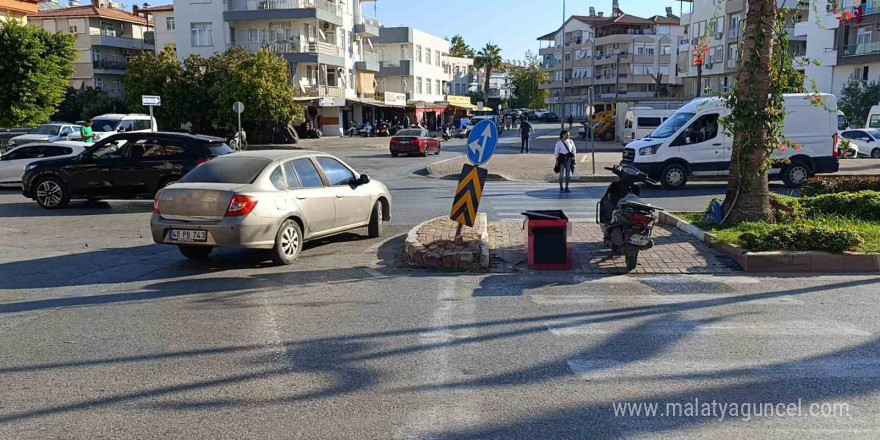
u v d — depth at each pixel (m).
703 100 19.20
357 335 6.03
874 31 47.78
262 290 7.80
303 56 50.84
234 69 41.44
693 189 18.94
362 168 27.91
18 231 12.45
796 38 57.81
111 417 4.35
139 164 15.08
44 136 30.47
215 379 4.99
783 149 10.74
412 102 69.56
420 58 74.06
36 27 33.12
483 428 4.16
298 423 4.24
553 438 4.02
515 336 5.97
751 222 10.39
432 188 19.86
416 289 7.77
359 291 7.70
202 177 9.32
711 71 65.06
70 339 5.97
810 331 6.07
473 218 9.52
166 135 15.40
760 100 10.35
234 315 6.72
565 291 7.62
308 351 5.61
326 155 10.73
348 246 10.73
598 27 98.25
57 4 72.62
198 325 6.38
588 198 17.23
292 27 52.12
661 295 7.42
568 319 6.50
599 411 4.39
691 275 8.41
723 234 9.73
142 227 12.90
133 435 4.09
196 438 4.04
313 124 55.44
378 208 11.50
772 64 10.53
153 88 42.22
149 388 4.83
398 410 4.43
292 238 9.41
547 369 5.15
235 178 9.23
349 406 4.50
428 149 35.66
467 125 64.94
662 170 18.75
